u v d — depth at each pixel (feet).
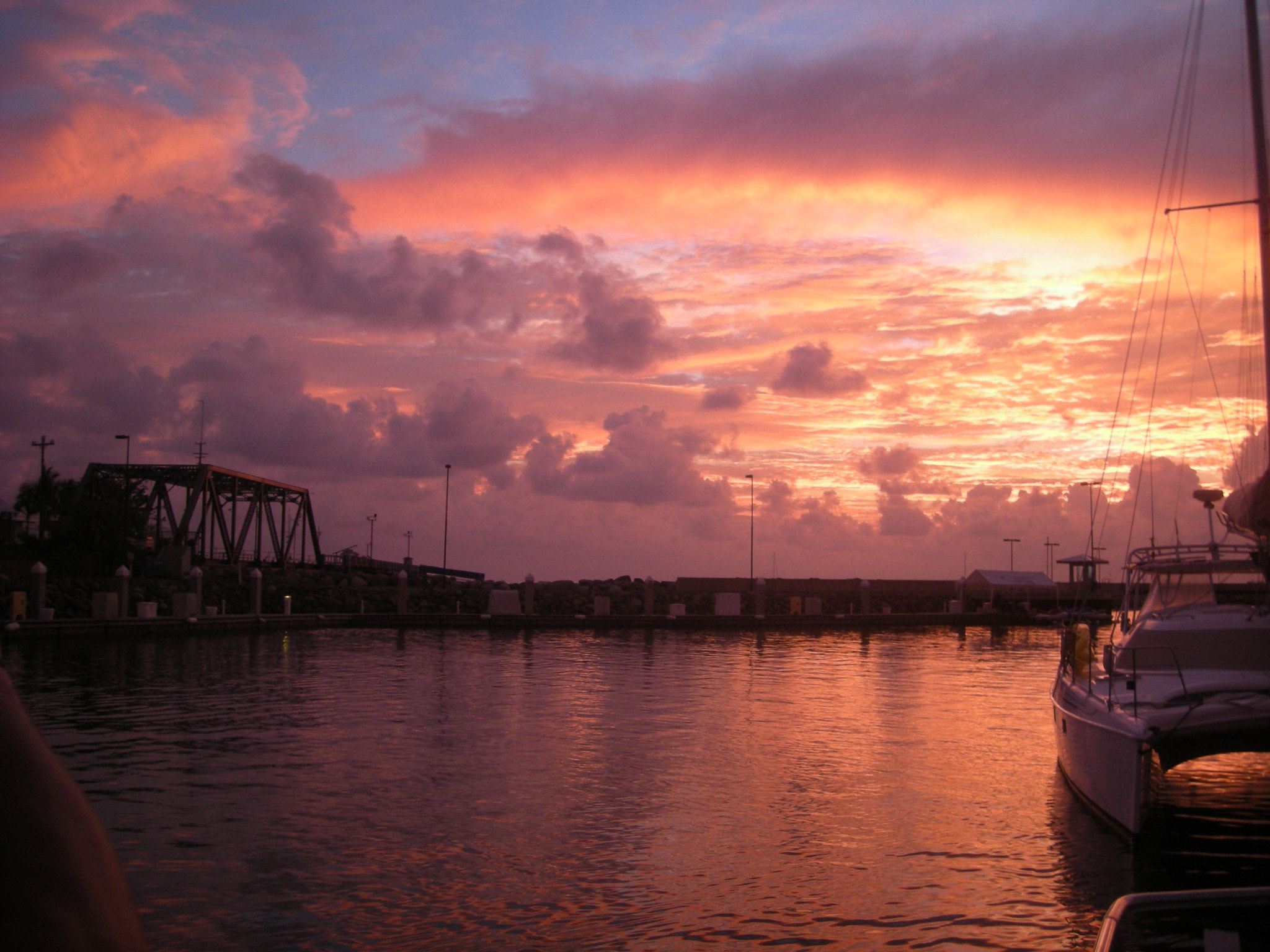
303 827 38.19
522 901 30.53
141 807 40.93
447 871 33.14
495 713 69.26
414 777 47.21
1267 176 58.80
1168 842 37.11
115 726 61.62
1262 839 37.58
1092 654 50.01
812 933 28.17
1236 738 37.78
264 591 203.21
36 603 139.23
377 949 26.84
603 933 28.09
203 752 52.90
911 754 54.60
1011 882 32.68
